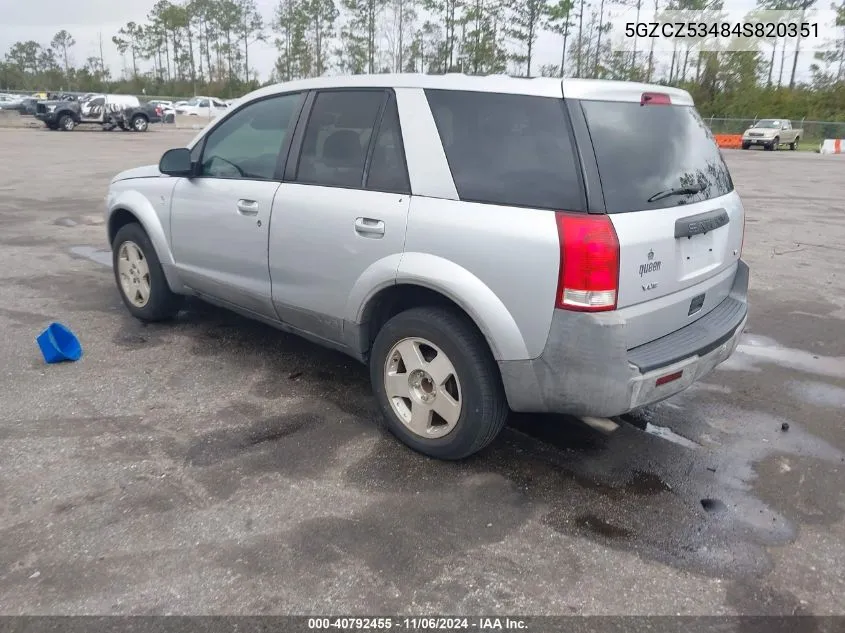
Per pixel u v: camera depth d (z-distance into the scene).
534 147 3.13
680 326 3.45
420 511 3.19
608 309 2.96
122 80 82.69
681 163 3.46
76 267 7.36
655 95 3.41
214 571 2.75
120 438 3.74
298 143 4.08
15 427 3.83
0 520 3.01
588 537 3.05
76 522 3.01
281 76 62.34
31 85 88.38
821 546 3.05
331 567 2.79
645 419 4.26
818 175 21.33
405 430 3.69
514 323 3.11
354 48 51.22
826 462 3.80
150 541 2.91
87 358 4.86
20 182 13.99
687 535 3.09
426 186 3.41
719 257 3.72
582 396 3.08
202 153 4.75
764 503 3.38
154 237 5.08
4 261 7.51
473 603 2.63
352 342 3.90
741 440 4.03
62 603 2.56
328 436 3.85
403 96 3.60
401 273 3.42
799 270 8.31
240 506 3.17
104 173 15.78
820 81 56.53
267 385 4.50
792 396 4.68
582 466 3.66
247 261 4.38
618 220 2.97
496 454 3.74
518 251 3.05
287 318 4.29
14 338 5.19
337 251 3.76
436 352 3.46
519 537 3.03
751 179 19.61
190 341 5.25
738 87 49.81
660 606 2.65
